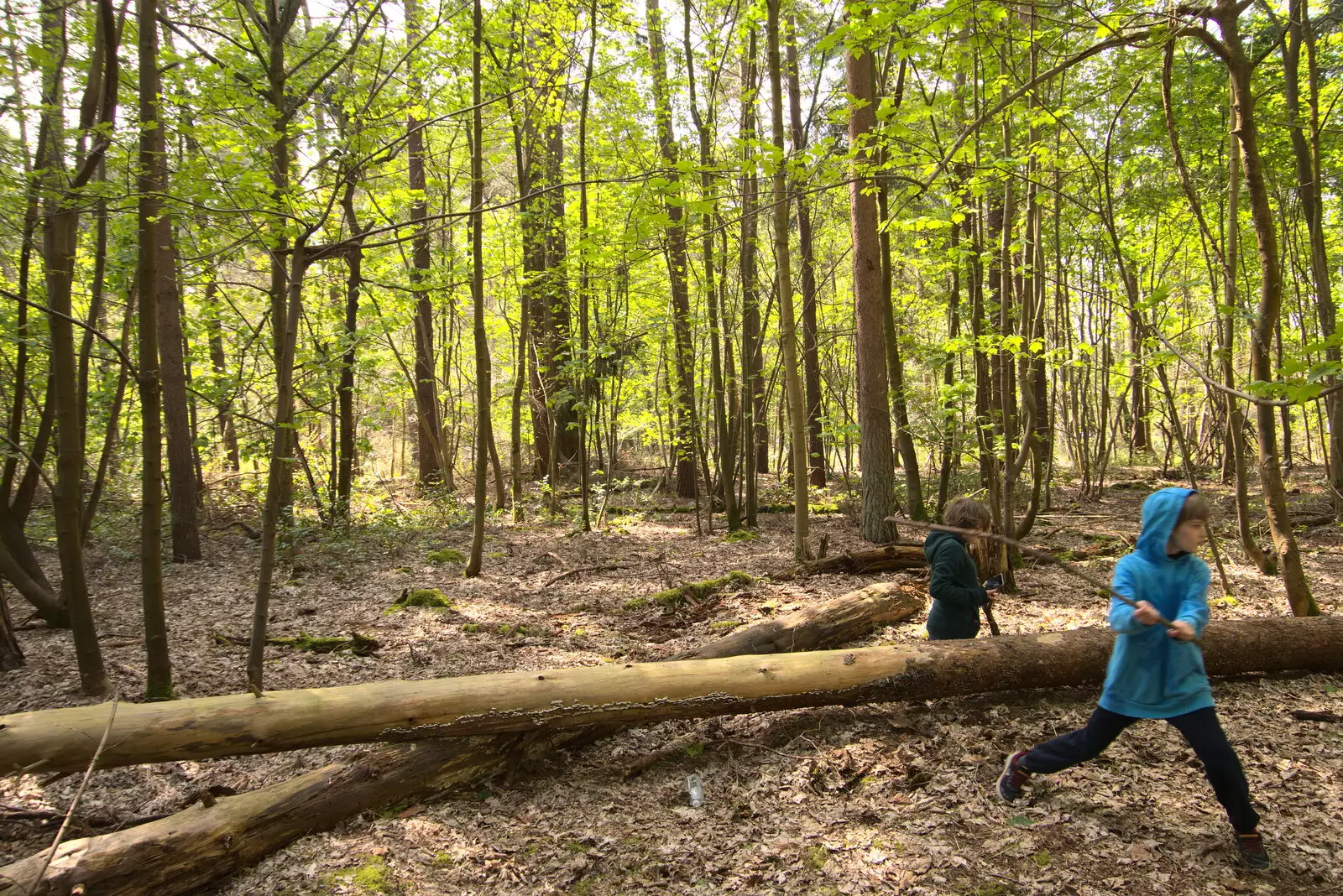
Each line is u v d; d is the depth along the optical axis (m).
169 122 6.26
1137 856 2.95
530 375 14.20
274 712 3.43
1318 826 3.05
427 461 16.92
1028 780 3.48
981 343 6.96
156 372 4.22
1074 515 11.08
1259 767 3.49
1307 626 4.46
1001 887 2.84
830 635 5.19
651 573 8.52
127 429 12.39
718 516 13.22
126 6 5.24
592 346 12.19
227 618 6.88
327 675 5.20
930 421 8.77
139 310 4.20
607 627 6.31
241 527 11.76
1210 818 3.15
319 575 8.84
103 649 5.83
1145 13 4.32
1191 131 9.35
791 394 8.21
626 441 18.06
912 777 3.58
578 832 3.31
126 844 2.90
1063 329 12.20
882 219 8.91
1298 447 18.16
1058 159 7.00
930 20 4.75
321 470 13.87
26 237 5.62
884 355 9.33
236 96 6.15
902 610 5.74
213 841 3.03
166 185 5.26
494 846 3.22
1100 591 6.43
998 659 4.20
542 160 11.84
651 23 10.44
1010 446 6.71
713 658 4.49
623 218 10.21
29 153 6.16
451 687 3.63
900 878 2.92
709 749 3.98
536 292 11.60
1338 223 11.72
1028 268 6.94
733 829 3.31
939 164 4.95
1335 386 2.20
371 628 6.44
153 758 3.28
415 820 3.39
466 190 14.91
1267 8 5.68
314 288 11.55
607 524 12.37
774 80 7.86
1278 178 9.58
